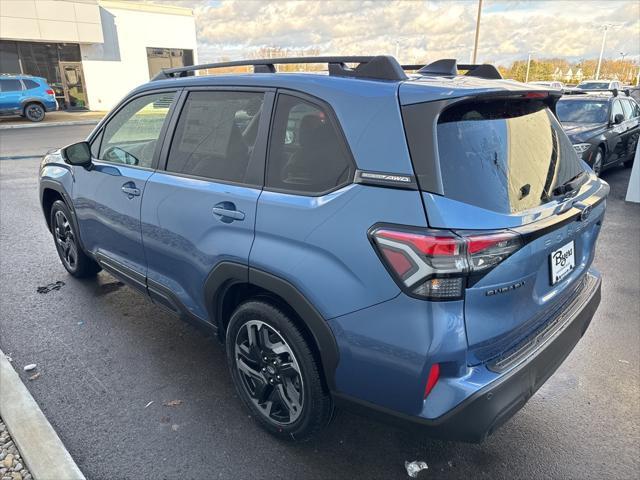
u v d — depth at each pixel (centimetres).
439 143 191
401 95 202
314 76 237
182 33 3098
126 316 394
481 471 245
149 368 324
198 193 272
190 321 302
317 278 212
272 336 250
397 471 244
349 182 208
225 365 330
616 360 344
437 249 179
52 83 2644
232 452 253
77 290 439
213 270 262
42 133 1805
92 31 2612
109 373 318
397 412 204
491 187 198
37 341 354
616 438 268
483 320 192
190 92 298
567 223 221
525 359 209
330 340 212
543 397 304
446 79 227
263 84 253
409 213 188
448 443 263
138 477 236
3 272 479
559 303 244
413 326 188
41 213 698
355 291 201
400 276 188
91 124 2194
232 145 265
